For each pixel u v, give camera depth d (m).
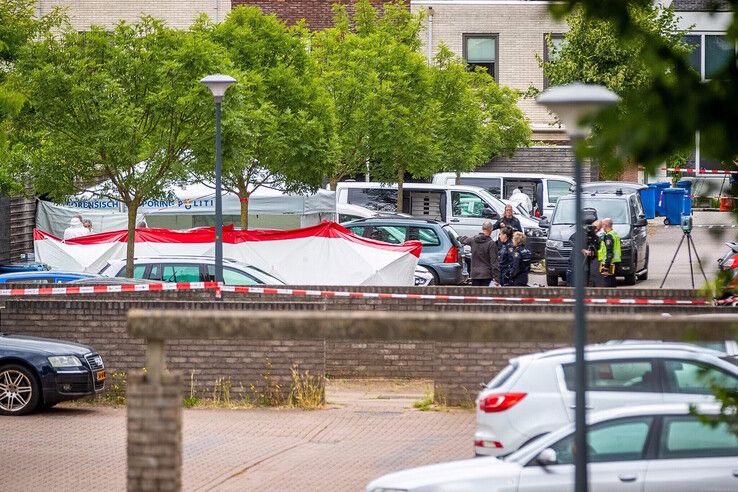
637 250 113.19
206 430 60.09
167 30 90.44
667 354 44.88
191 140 89.75
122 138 86.69
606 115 20.16
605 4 20.72
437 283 111.12
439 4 180.88
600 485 35.19
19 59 88.75
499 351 65.38
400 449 55.59
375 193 138.75
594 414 36.28
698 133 19.98
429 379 74.62
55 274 84.94
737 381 44.41
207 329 29.09
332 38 131.75
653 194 159.38
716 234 23.67
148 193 88.19
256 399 67.06
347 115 124.00
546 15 20.80
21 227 128.00
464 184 154.62
